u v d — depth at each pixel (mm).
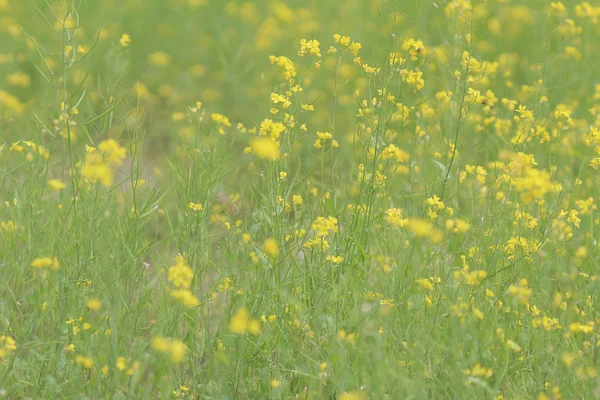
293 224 7688
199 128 9180
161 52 15227
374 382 6188
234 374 6879
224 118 9344
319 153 11875
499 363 6680
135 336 6918
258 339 6910
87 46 15008
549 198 8805
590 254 7852
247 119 13375
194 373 6820
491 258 7473
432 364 6648
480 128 10625
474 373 6238
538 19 13883
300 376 6715
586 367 6602
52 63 14391
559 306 7207
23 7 17062
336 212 7648
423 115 10328
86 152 8594
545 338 6906
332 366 6508
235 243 7828
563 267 8094
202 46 16047
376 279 7559
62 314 7020
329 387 6590
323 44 15000
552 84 12000
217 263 7914
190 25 16641
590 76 12492
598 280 7559
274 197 7578
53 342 6703
